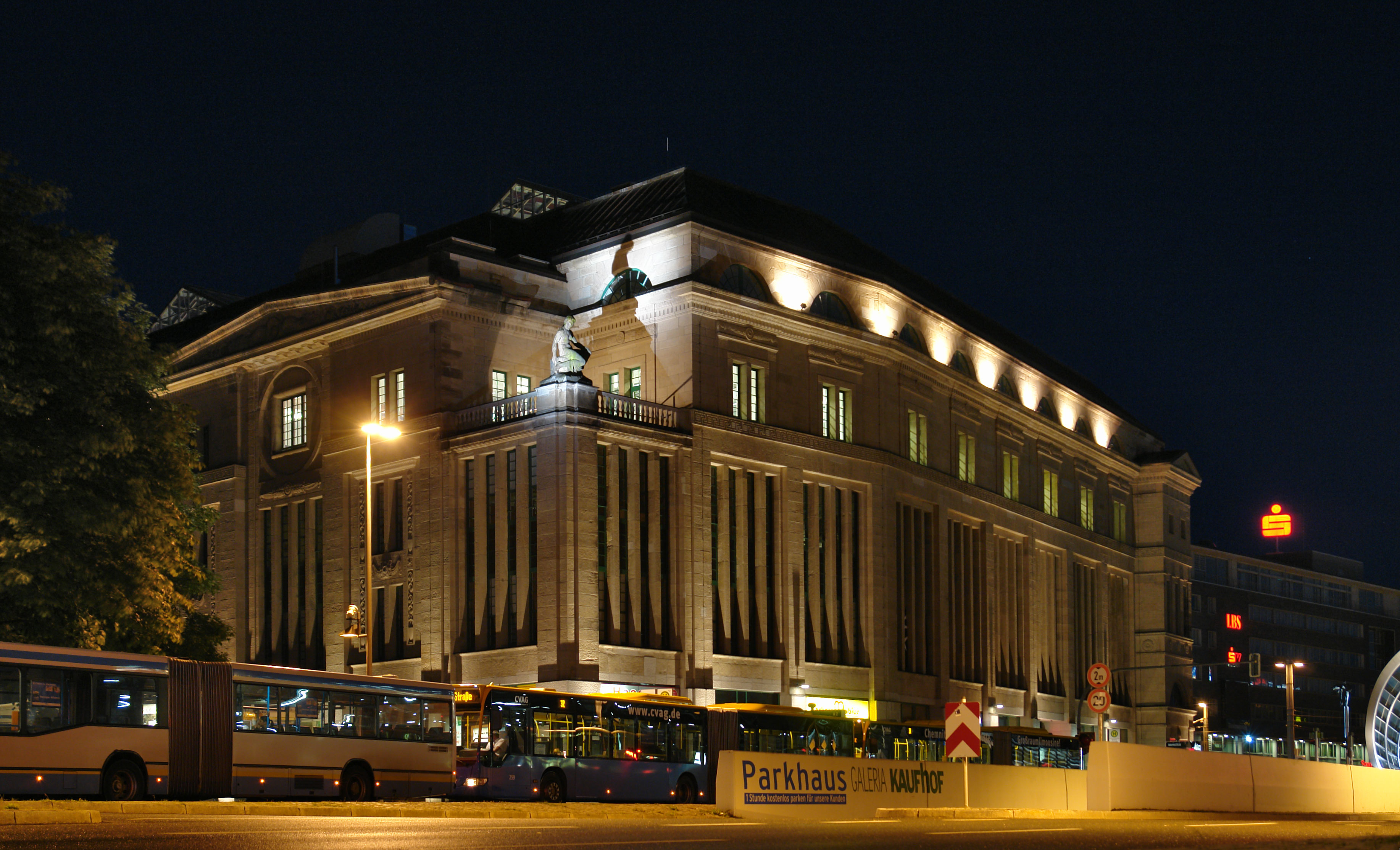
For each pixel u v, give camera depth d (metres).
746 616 64.31
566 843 19.94
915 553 74.31
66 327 39.28
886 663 69.88
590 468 58.69
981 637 79.94
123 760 33.19
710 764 48.69
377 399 66.06
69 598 40.03
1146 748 37.41
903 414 73.75
